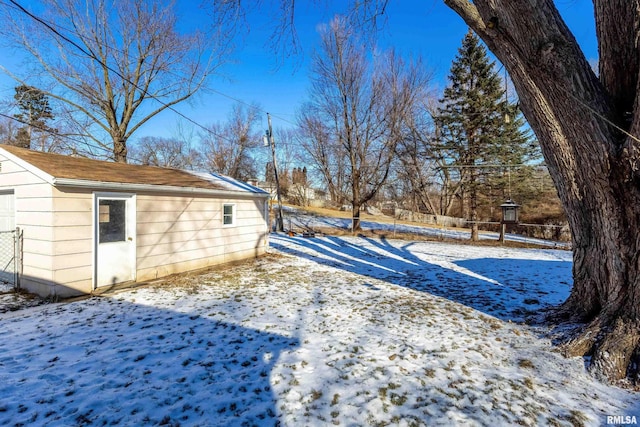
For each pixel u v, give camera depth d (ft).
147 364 9.96
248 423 7.26
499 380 9.11
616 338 9.54
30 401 7.93
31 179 17.65
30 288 17.93
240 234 30.99
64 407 7.72
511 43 9.02
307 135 69.46
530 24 8.50
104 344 11.44
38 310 15.31
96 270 19.04
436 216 75.51
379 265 29.22
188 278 22.68
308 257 32.96
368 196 59.82
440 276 24.54
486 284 21.93
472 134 52.34
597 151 9.16
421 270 27.02
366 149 61.05
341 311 15.60
